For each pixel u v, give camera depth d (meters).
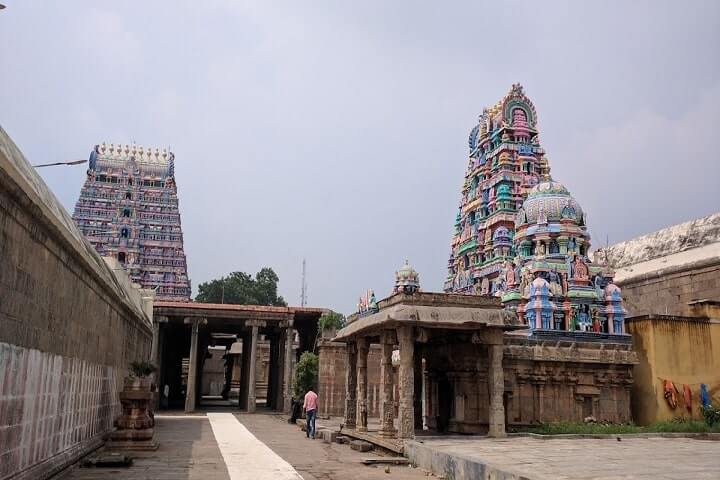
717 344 29.44
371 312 23.94
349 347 26.42
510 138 56.94
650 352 28.44
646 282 42.50
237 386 73.75
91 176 89.31
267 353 70.69
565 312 36.53
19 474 10.25
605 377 27.52
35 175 11.34
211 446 20.61
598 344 27.66
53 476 12.43
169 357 53.62
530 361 26.88
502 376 21.45
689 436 23.20
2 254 9.02
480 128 60.53
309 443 23.03
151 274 86.25
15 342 9.81
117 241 84.88
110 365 19.92
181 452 18.58
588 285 37.78
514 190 54.91
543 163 55.91
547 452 16.72
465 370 24.19
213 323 44.16
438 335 24.75
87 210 87.12
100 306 17.59
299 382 43.66
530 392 26.84
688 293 38.97
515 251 49.50
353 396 25.83
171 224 90.00
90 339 16.17
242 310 42.19
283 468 15.53
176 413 39.91
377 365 39.78
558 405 26.91
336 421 35.28
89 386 16.30
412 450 17.72
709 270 37.56
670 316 29.00
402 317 19.84
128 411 18.91
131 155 93.62
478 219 57.66
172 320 42.34
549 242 42.16
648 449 18.02
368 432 22.84
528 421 26.45
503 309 21.66
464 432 23.84
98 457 15.16
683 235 42.47
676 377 28.33
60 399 13.10
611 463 14.18
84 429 15.82
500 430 21.20
